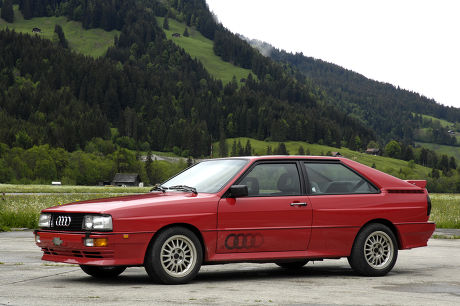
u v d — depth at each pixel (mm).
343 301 5562
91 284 6551
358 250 7621
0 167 158875
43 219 6898
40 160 167875
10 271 7664
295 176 7492
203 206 6738
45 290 6004
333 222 7488
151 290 6078
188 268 6629
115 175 180500
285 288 6406
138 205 6477
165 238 6508
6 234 14422
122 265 6340
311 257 7344
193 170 7914
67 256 6578
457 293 6203
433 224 8344
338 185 7758
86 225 6402
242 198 7016
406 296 5949
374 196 7902
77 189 92000
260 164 7340
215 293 5926
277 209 7137
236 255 6895
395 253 7867
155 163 196500
